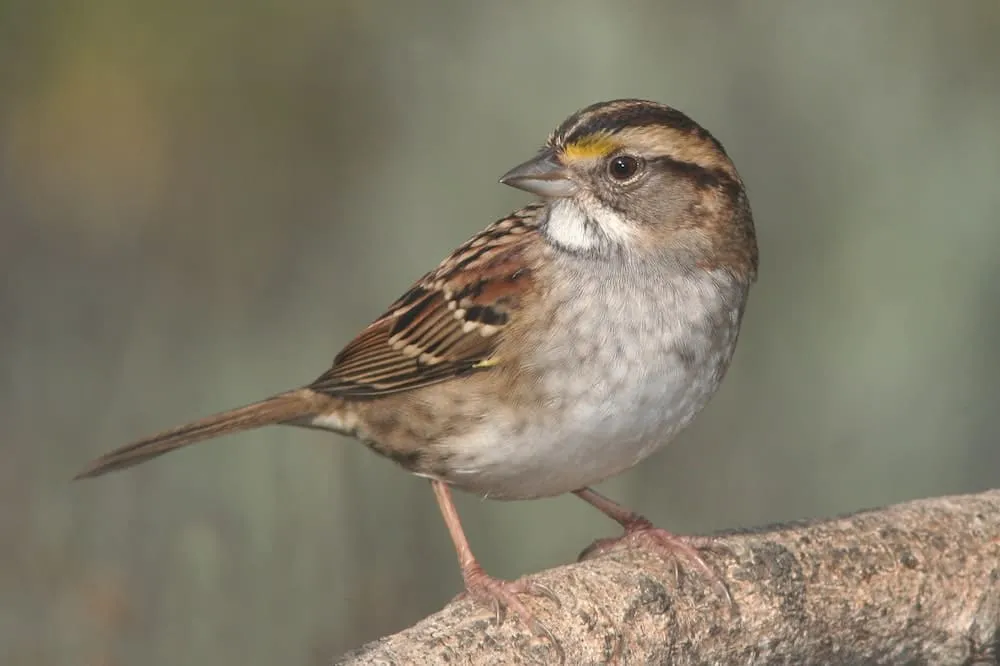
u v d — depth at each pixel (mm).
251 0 13938
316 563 11281
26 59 13195
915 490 12805
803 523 7621
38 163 13570
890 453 13039
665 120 7664
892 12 14367
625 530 8117
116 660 10445
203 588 10977
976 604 7504
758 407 13234
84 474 8289
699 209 7641
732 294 7699
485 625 6672
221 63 13883
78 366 13078
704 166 7668
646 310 7477
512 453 7613
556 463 7602
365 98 14422
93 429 12375
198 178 14102
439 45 14391
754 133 14031
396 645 6422
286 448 11750
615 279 7523
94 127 13531
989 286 13484
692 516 12617
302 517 11484
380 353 7973
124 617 10656
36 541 10977
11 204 13828
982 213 13750
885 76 14258
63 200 13906
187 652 10648
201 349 13453
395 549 11555
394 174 14336
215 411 12906
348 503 11555
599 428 7477
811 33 14227
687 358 7500
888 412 13234
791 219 13852
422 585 11508
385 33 14445
